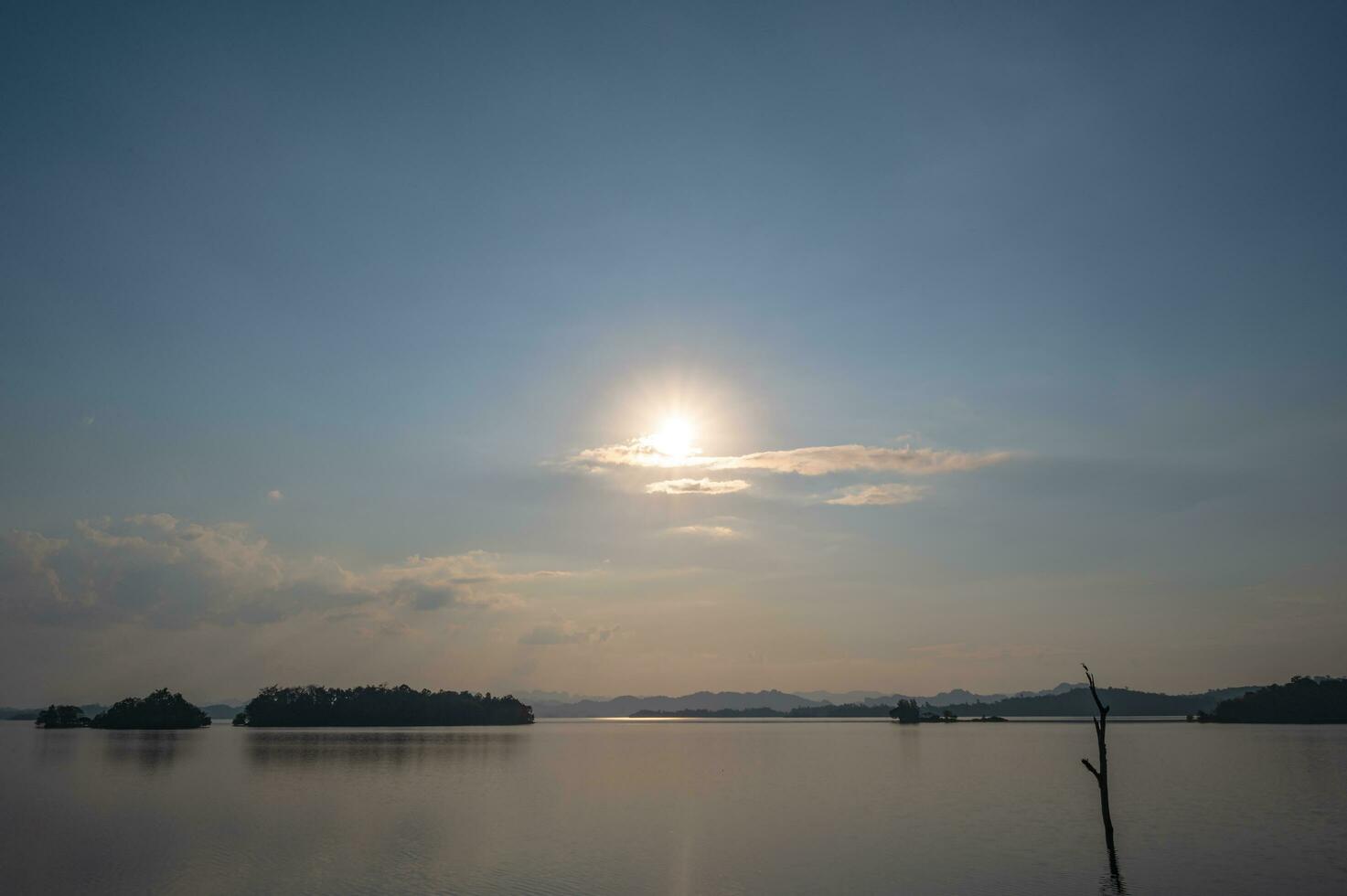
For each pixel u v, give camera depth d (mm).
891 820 73125
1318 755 152750
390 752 179000
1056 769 128625
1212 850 57938
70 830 67438
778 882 48938
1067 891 46812
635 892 46469
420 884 48094
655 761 152875
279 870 51625
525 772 126375
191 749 188125
